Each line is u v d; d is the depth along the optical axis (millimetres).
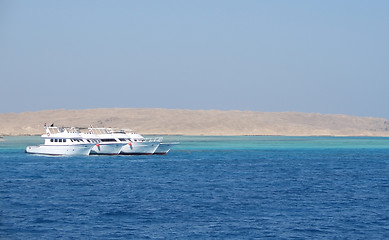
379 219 46031
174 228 42594
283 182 69875
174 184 66938
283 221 45094
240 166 93688
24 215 46781
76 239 39406
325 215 47531
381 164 101000
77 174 77750
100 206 50969
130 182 68688
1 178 71938
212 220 45344
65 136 107562
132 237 39938
